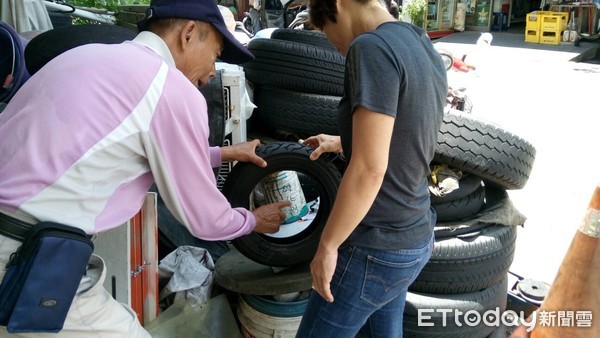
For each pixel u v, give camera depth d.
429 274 2.46
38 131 1.29
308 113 2.94
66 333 1.38
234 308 2.51
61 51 2.07
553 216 4.15
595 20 15.21
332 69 2.90
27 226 1.26
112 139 1.31
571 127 6.71
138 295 2.13
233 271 2.29
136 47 1.43
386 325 1.94
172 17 1.49
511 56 12.45
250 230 1.75
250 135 3.22
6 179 1.28
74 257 1.28
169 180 1.42
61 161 1.27
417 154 1.54
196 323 2.29
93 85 1.32
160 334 2.17
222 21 1.58
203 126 1.44
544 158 5.52
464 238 2.51
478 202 2.66
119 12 4.08
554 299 2.04
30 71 2.11
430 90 1.51
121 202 1.41
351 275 1.63
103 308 1.46
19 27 3.16
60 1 3.96
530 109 7.61
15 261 1.24
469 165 2.49
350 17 1.60
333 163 2.18
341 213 1.47
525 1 20.42
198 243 2.81
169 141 1.38
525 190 4.65
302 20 4.68
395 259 1.61
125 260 1.91
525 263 3.46
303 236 2.23
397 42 1.46
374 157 1.41
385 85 1.40
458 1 17.36
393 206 1.58
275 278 2.17
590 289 1.94
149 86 1.35
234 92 2.66
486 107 7.64
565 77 10.19
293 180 2.45
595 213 1.89
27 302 1.24
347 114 1.54
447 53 5.08
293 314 2.24
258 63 3.03
